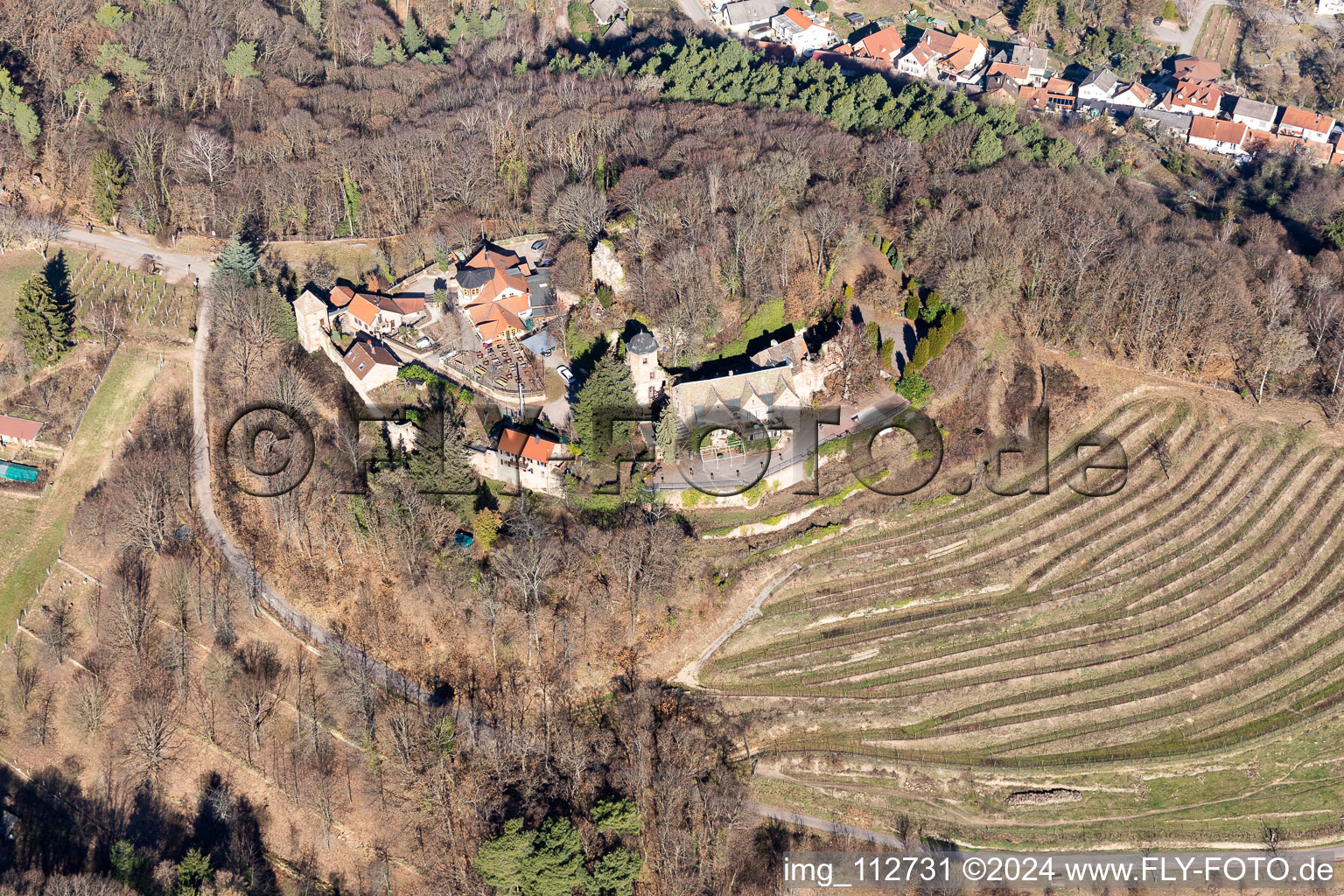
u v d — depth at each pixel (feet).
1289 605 582.76
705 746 514.68
